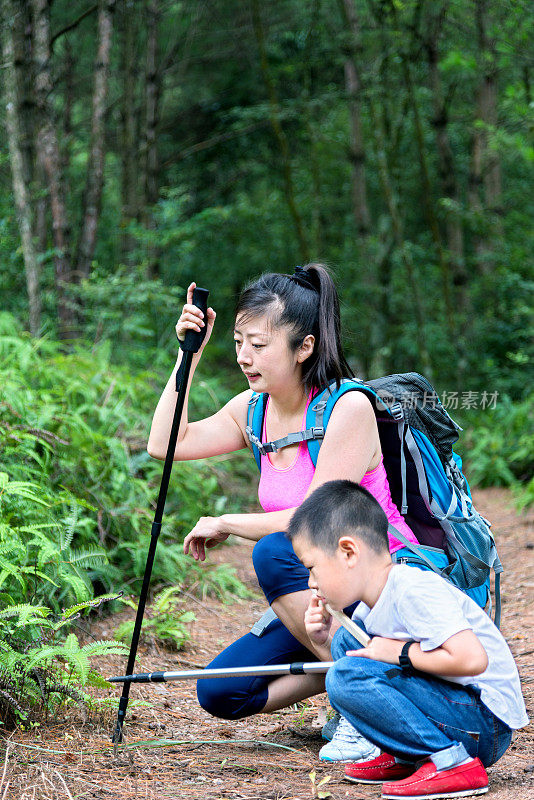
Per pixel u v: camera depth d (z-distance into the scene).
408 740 2.21
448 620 2.10
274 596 2.67
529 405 8.73
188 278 13.56
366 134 12.97
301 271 2.70
